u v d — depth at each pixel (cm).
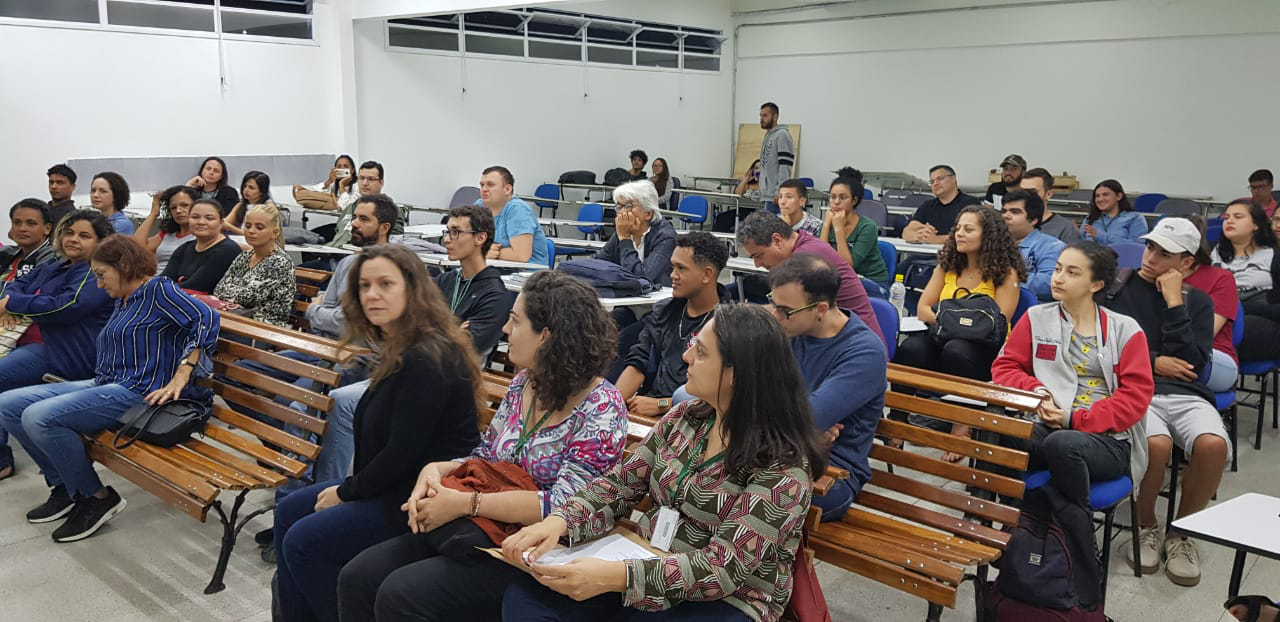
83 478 301
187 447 294
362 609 193
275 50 780
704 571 161
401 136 886
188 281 415
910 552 210
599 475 195
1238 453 400
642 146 1117
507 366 341
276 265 393
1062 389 273
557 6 982
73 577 281
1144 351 264
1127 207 656
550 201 904
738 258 503
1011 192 452
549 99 1009
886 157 1083
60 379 351
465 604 184
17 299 338
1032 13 941
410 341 215
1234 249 448
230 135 761
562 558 175
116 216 543
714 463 173
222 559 272
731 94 1216
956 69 1007
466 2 711
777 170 879
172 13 717
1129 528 304
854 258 493
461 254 340
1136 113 884
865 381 224
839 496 225
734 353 165
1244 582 283
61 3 666
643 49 1099
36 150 667
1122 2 877
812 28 1125
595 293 203
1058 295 274
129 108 705
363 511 213
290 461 275
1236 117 823
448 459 219
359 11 800
